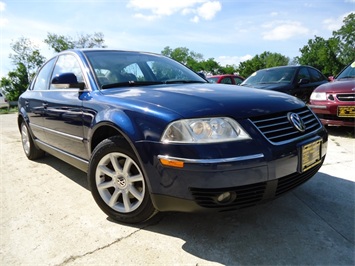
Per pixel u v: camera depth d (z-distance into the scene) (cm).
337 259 173
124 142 203
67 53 316
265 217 222
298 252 180
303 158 194
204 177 168
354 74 545
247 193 176
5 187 306
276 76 713
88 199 268
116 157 215
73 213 242
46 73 359
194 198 174
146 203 199
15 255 188
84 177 329
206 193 171
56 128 297
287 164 184
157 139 179
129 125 193
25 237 208
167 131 177
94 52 295
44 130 329
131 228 214
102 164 224
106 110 217
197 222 219
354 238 193
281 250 182
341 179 291
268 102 204
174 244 193
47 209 250
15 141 564
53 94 307
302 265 169
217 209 175
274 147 178
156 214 221
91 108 234
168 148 175
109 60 287
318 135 218
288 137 191
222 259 176
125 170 210
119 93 230
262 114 188
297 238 194
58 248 193
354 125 438
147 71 294
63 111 275
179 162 171
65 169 360
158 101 198
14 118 1111
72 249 192
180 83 285
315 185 278
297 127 199
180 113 179
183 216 227
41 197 276
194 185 171
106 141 215
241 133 176
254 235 199
